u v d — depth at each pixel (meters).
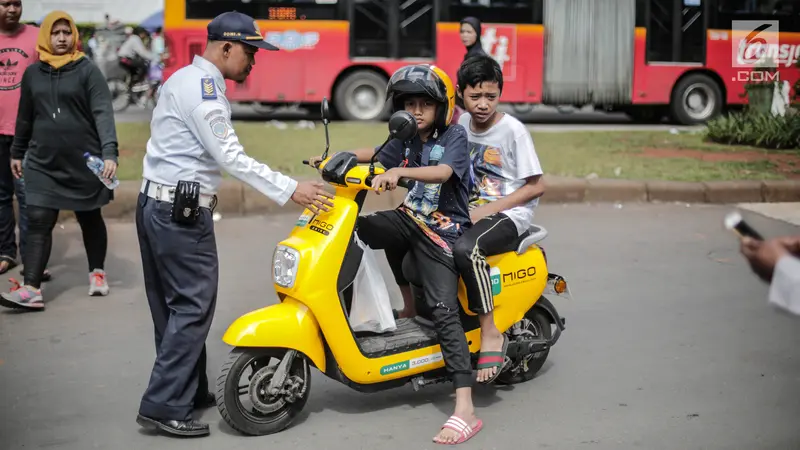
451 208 4.11
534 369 4.70
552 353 5.13
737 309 5.96
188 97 3.76
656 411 4.29
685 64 17.23
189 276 3.85
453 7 16.30
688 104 17.34
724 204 9.31
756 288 6.45
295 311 3.88
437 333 4.02
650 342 5.31
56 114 5.68
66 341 5.25
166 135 3.81
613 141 13.02
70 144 5.72
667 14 17.09
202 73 3.80
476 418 4.04
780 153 12.00
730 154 11.86
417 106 3.96
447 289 4.01
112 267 6.84
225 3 15.49
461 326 4.03
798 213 8.81
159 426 3.89
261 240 7.67
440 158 4.00
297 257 3.83
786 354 5.11
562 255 7.29
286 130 13.43
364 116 16.27
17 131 5.82
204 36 15.41
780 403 4.39
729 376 4.77
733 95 17.44
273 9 15.70
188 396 3.91
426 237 4.04
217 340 5.34
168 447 3.85
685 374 4.79
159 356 3.90
